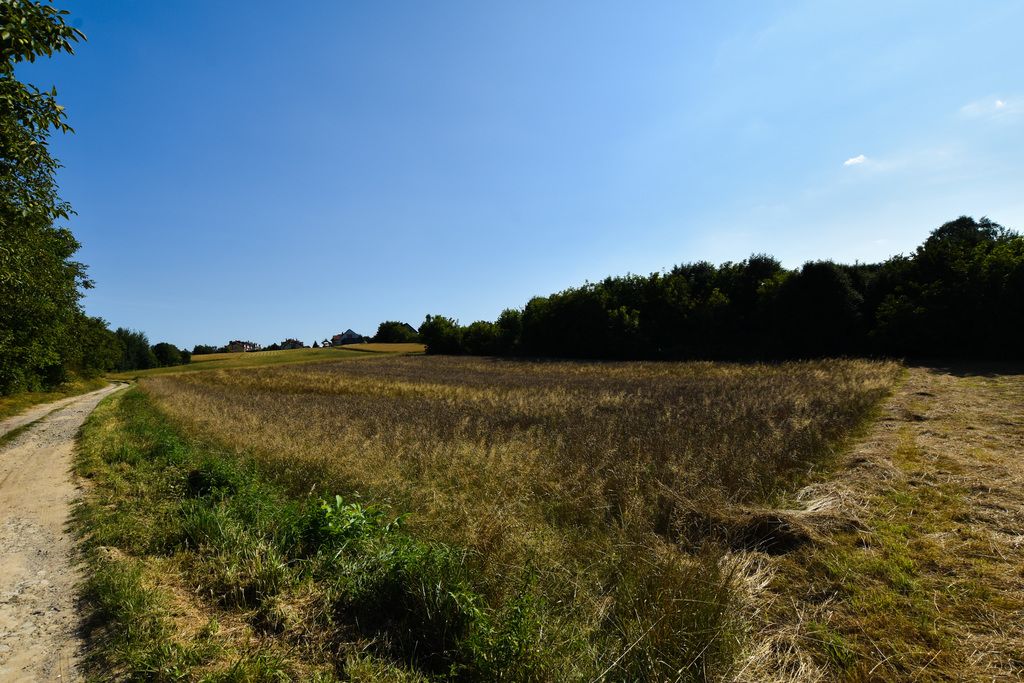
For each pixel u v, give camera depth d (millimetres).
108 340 61094
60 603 4520
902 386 18547
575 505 6832
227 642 3801
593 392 21625
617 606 4238
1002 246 29031
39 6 6402
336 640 3869
